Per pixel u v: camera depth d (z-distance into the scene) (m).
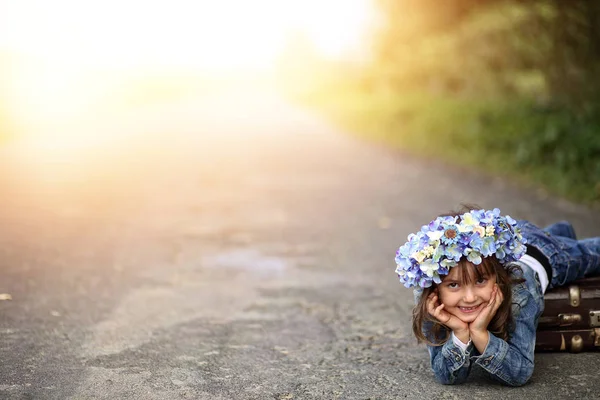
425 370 3.79
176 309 4.96
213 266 6.32
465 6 20.08
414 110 21.50
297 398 3.42
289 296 5.36
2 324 4.49
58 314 4.75
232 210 9.45
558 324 3.73
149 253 6.78
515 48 18.61
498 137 13.56
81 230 7.85
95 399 3.35
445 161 14.34
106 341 4.23
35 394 3.39
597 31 14.38
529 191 10.20
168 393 3.45
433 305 3.26
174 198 10.42
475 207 3.42
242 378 3.68
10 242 7.09
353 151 17.97
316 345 4.23
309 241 7.47
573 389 3.42
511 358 3.31
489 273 3.18
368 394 3.46
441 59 24.86
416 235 3.21
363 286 5.67
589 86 14.21
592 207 8.89
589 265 3.81
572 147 10.65
